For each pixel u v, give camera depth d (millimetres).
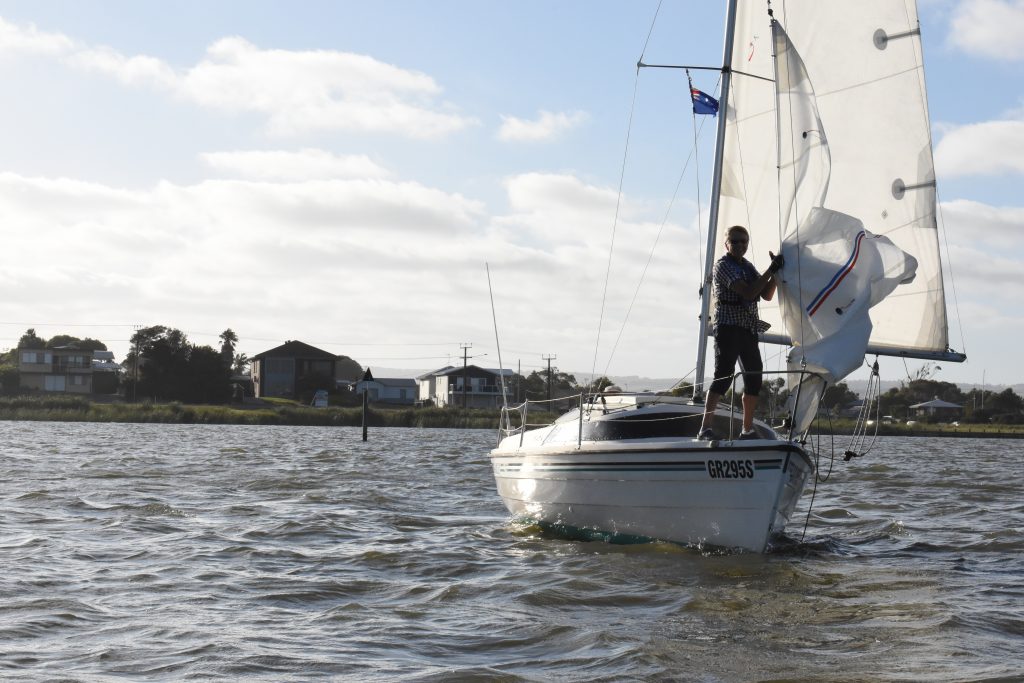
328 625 8469
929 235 12477
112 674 6973
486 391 113375
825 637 8055
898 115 12578
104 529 13852
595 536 12617
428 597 9609
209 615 8812
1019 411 101188
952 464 32938
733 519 11195
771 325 12711
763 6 13086
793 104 11672
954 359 12500
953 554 12422
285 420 76375
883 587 10133
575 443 12719
